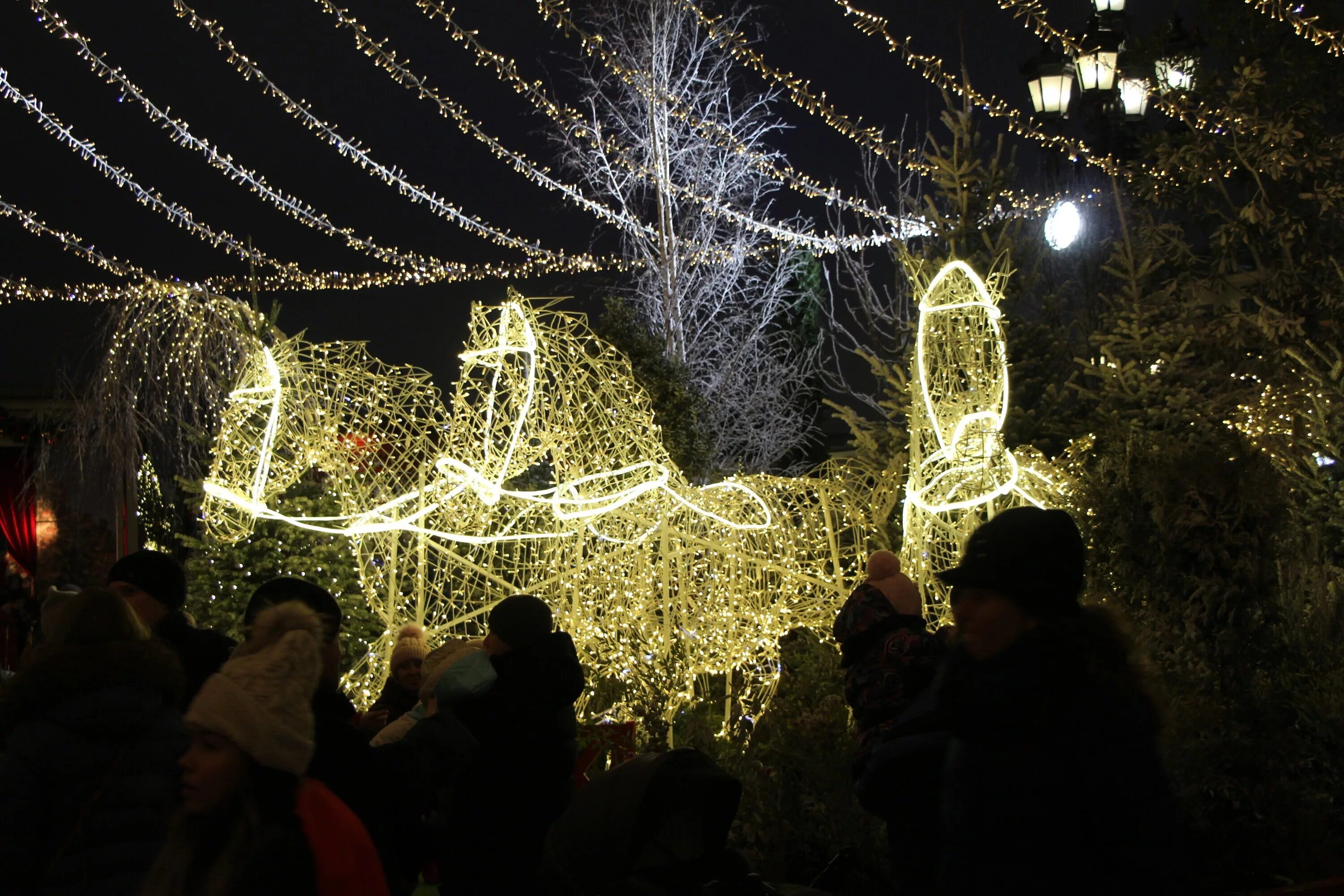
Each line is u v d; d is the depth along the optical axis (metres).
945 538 8.15
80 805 3.17
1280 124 13.12
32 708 3.21
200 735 2.41
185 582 4.66
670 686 7.52
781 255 21.39
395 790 3.66
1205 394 11.67
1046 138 12.34
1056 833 2.38
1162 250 13.88
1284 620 6.48
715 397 20.91
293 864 2.31
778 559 8.39
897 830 3.73
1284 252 13.75
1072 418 11.34
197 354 10.22
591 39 13.09
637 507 7.90
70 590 4.95
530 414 7.56
